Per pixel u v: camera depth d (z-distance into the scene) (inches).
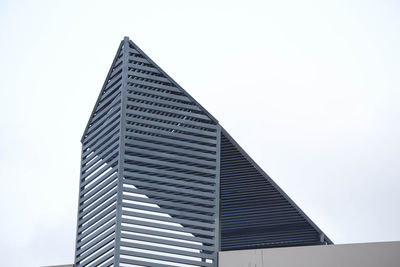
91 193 567.5
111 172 551.2
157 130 556.1
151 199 540.7
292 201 626.2
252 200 633.0
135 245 524.4
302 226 652.1
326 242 654.5
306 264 513.3
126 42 576.7
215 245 538.6
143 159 547.2
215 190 555.2
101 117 591.5
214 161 564.4
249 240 669.9
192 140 564.7
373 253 508.7
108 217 538.3
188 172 561.3
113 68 586.6
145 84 563.8
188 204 548.7
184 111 568.1
